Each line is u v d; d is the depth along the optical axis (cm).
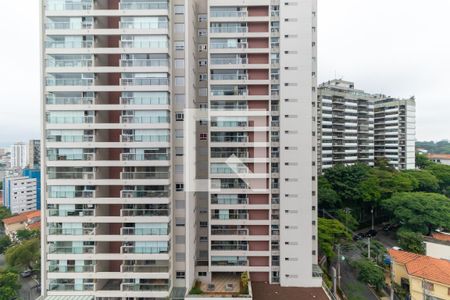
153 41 2809
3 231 6450
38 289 3847
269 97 3200
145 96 2838
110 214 2964
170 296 2816
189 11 2973
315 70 3341
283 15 3145
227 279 3250
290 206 3159
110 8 2983
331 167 6162
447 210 4400
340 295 3186
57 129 2784
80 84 2792
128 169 2862
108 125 2775
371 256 3897
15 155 13038
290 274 3148
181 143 2986
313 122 3328
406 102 8369
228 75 3244
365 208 5491
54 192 2795
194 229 3228
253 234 3234
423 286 2919
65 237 2772
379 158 7800
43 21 2786
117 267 2956
